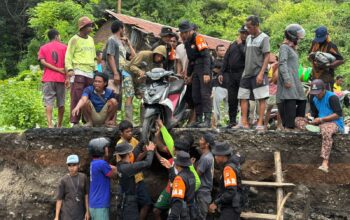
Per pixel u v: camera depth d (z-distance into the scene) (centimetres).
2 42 3331
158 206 843
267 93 923
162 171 923
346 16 2847
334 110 863
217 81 1115
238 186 779
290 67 904
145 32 1898
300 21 3080
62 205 856
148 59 957
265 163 895
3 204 948
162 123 847
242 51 955
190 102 979
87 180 878
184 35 930
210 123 942
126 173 802
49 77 1007
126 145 809
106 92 925
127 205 814
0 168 987
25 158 955
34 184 936
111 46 959
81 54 984
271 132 895
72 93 974
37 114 1326
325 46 938
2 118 1336
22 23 3356
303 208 885
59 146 925
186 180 762
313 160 888
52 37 1030
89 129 910
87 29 991
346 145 880
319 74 929
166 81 848
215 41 2120
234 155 792
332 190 884
